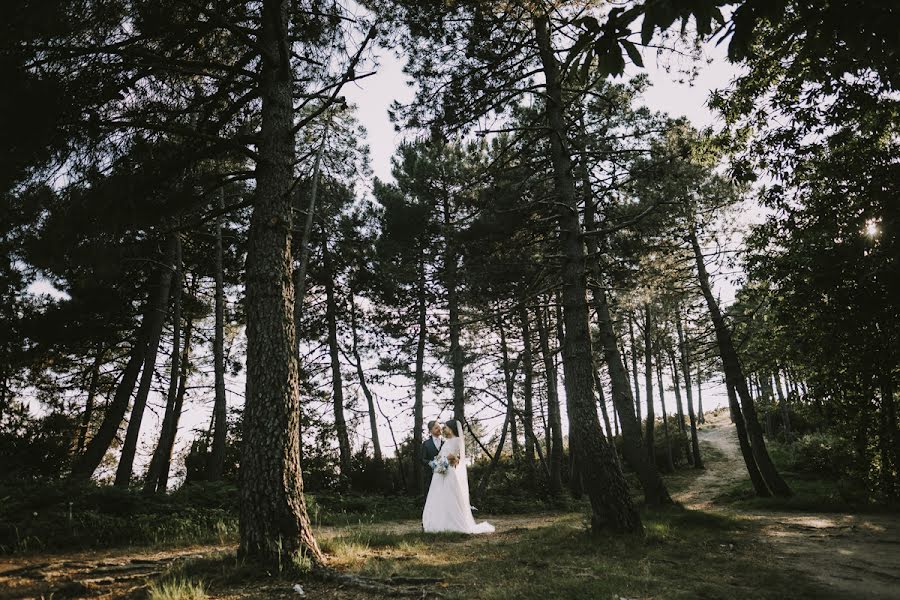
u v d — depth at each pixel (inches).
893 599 182.9
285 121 273.9
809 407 593.9
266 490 219.3
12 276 565.3
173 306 677.3
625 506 308.7
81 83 243.9
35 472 558.9
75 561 251.3
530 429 875.4
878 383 521.7
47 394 725.3
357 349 896.9
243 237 694.5
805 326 546.0
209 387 781.3
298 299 482.6
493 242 615.2
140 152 267.4
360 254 853.2
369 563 228.2
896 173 411.2
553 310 857.5
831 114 384.8
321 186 747.4
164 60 245.4
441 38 372.8
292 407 234.7
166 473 709.9
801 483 741.3
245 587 188.7
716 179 639.8
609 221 549.0
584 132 476.1
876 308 472.4
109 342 712.4
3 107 212.8
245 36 262.7
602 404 834.8
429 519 361.7
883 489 533.6
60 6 211.9
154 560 248.2
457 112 381.4
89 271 281.7
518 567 223.1
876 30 91.0
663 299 694.5
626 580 199.6
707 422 2143.2
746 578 212.5
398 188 881.5
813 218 490.3
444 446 376.8
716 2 86.4
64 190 255.6
